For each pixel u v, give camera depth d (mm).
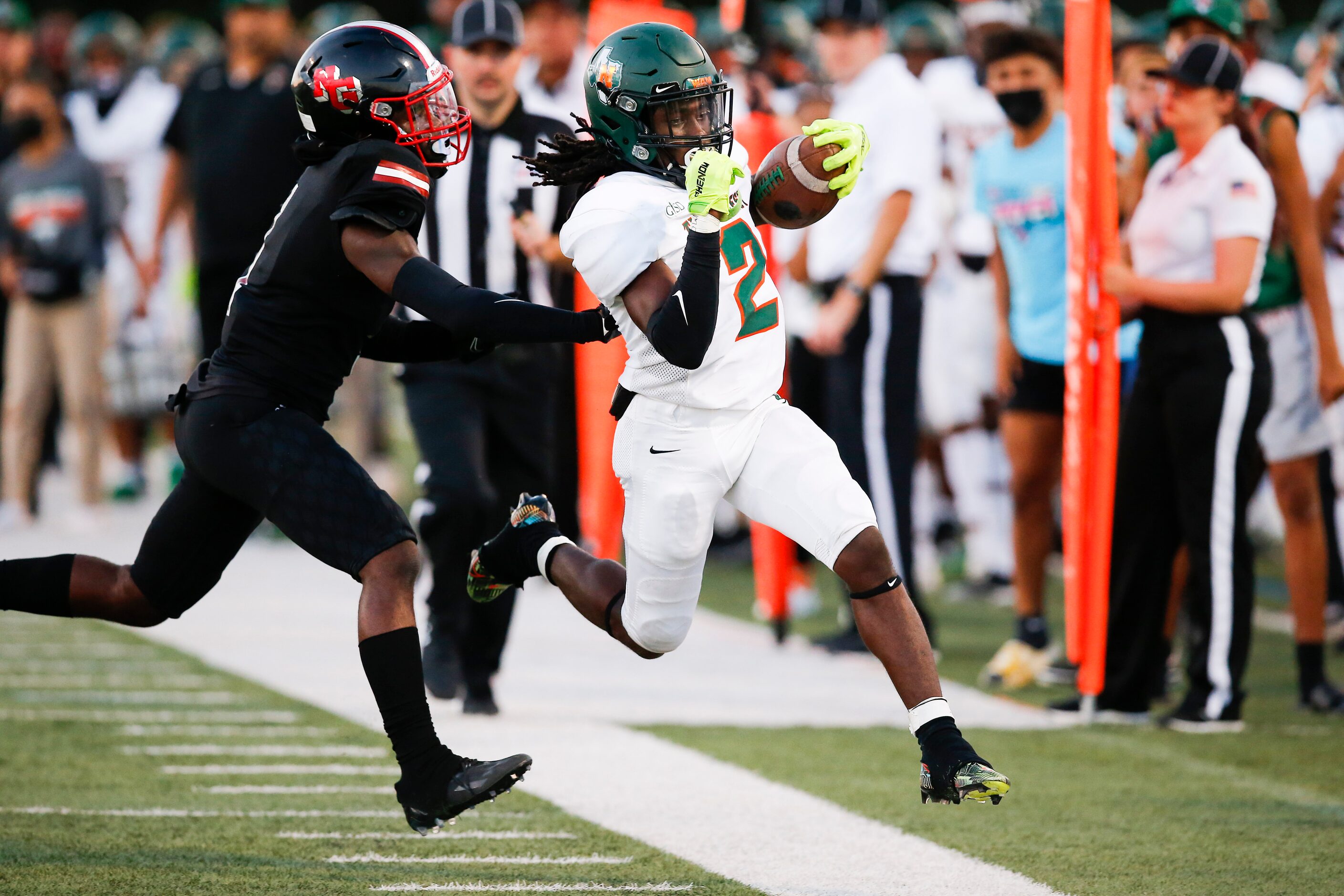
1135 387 21703
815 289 29234
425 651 21984
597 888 14078
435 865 14766
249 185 27938
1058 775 18688
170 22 73562
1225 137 20828
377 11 83000
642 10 28141
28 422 39406
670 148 14031
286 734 20312
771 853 15312
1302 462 22953
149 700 22234
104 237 39125
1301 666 23141
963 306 34688
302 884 14055
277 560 37594
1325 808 17188
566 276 22609
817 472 14180
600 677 24875
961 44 39250
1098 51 20922
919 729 13828
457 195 21797
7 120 39281
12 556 33188
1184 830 16266
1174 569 22375
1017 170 24953
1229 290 20359
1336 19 28422
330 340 14141
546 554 15875
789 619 31531
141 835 15586
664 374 14172
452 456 21266
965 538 38188
